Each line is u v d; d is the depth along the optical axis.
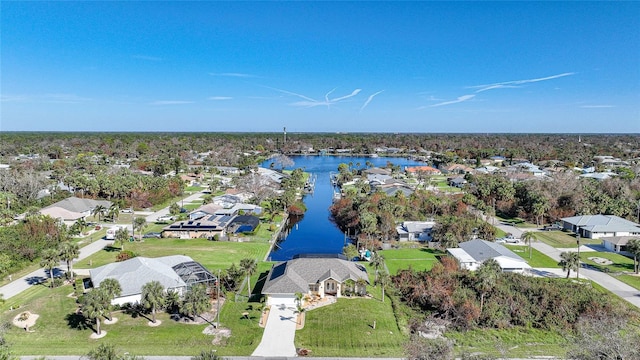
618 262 82.75
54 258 64.88
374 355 47.66
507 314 56.56
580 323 53.69
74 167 197.62
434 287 61.25
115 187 133.00
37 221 87.94
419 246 94.44
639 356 37.78
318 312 57.97
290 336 51.28
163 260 71.56
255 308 59.22
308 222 123.81
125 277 61.03
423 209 120.38
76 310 57.06
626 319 54.53
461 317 55.25
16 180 131.50
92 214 118.12
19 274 72.06
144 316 55.69
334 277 64.12
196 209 126.06
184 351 47.38
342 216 116.69
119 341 49.22
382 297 63.31
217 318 53.69
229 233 101.88
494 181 144.62
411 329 54.31
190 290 58.31
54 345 48.00
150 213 124.94
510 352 48.72
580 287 63.16
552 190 128.25
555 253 89.12
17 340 48.97
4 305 58.56
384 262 82.12
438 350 43.78
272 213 123.94
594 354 39.25
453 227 93.44
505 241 97.06
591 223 104.62
